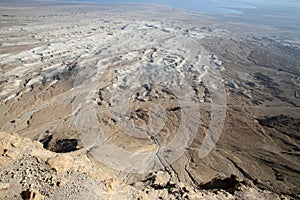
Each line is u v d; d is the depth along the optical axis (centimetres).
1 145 1313
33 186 1130
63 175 1248
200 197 1516
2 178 1130
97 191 1225
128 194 1330
